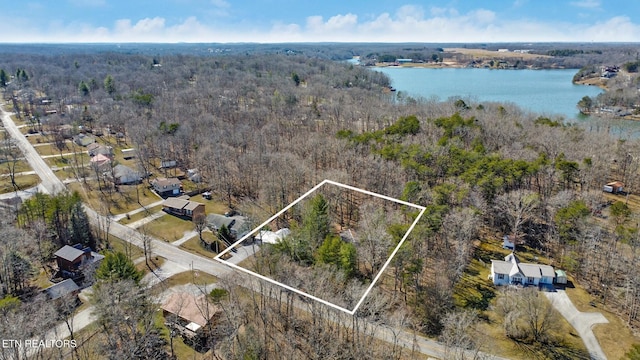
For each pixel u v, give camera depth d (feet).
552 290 181.16
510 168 235.61
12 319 132.67
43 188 292.20
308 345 143.95
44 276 191.62
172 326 151.43
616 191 275.80
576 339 153.89
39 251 199.93
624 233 192.44
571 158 275.80
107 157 336.70
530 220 228.84
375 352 140.56
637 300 164.66
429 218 191.31
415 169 245.04
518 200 216.13
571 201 220.23
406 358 142.00
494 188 227.61
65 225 220.43
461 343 142.92
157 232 235.61
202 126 377.50
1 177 307.37
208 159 299.58
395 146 280.31
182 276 192.65
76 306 167.32
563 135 308.60
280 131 380.58
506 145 297.74
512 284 182.91
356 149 286.66
